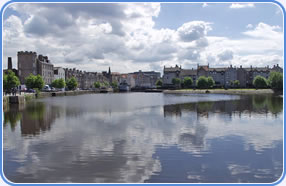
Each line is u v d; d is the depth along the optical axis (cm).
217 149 1789
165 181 1280
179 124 2747
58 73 13400
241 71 16488
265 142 1972
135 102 6003
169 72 17425
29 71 10444
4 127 2588
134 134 2245
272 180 1295
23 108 4488
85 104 5412
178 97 8162
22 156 1644
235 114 3544
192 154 1680
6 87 6216
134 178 1308
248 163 1524
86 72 18362
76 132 2334
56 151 1745
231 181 1281
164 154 1680
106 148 1814
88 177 1325
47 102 6025
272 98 7044
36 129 2483
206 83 13750
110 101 6419
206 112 3806
